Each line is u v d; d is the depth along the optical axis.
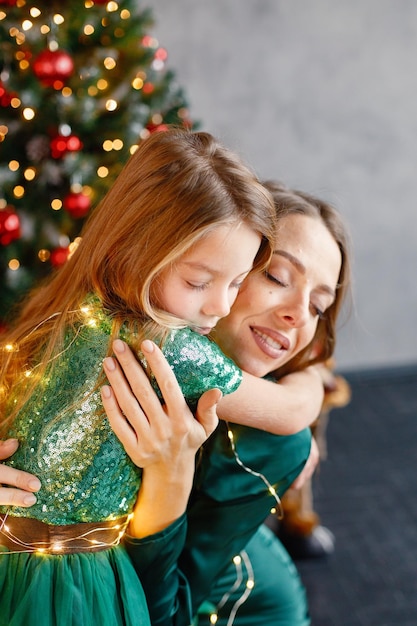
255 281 1.25
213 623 1.46
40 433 1.07
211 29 3.97
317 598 2.59
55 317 1.17
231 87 4.06
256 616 1.55
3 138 2.40
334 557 2.82
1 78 2.30
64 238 2.52
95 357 1.07
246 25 3.99
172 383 1.04
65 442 1.05
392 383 4.45
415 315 4.52
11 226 2.35
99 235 1.13
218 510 1.31
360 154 4.25
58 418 1.06
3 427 1.13
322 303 1.30
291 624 1.57
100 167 2.47
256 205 1.08
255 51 4.03
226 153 1.13
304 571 2.73
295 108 4.14
